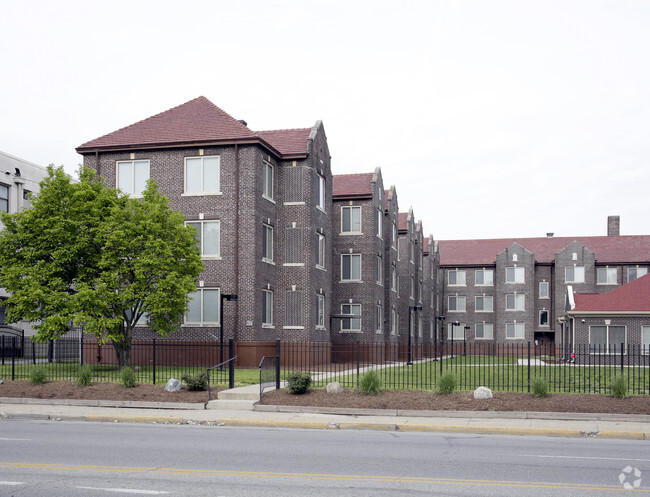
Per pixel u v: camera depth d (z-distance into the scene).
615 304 39.94
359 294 42.16
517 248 68.44
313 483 9.32
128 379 20.83
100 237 26.22
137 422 17.08
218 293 32.00
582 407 17.31
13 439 13.53
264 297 33.62
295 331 34.72
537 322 68.56
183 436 14.20
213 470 10.22
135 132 34.19
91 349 32.47
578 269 64.75
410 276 54.31
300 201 35.28
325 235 38.19
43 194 26.72
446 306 72.25
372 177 44.19
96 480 9.44
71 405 19.50
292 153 35.41
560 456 11.83
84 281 26.61
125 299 26.50
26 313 25.53
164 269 26.33
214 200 32.44
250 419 16.75
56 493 8.66
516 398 18.34
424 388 21.45
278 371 20.95
